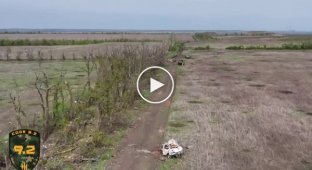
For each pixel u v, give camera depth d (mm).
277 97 26094
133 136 16594
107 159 13727
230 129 18109
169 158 14047
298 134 17516
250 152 15023
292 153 15023
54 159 13188
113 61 22828
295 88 29719
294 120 19953
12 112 20750
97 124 16375
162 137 16562
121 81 21234
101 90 19094
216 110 21938
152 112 21047
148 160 13766
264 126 18734
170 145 14383
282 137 17047
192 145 15625
